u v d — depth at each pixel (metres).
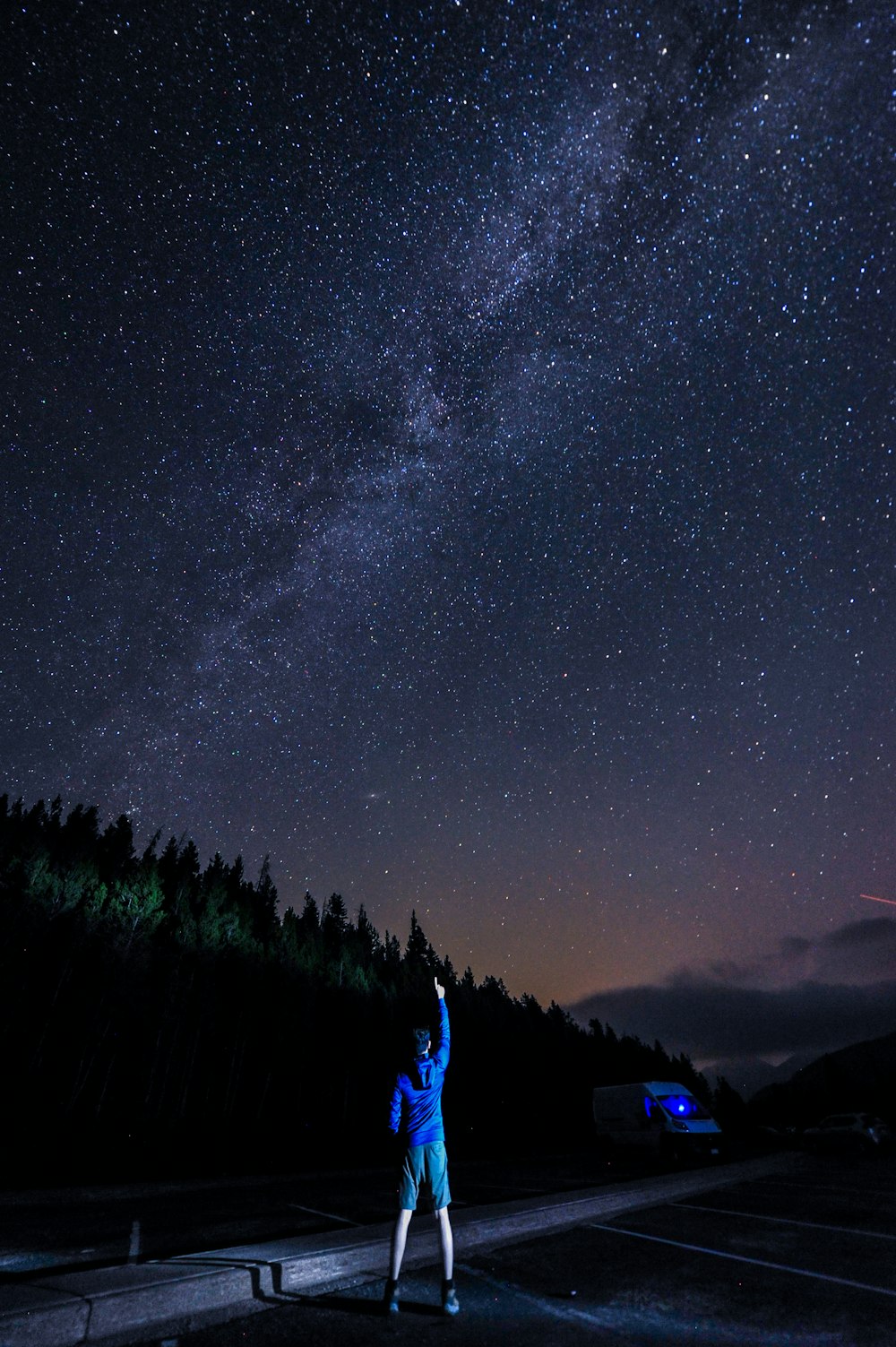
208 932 40.00
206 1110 34.75
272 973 42.31
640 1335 3.98
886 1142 20.31
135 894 34.91
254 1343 3.86
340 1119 40.00
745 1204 8.91
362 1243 5.72
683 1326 4.13
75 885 34.31
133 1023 31.78
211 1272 4.63
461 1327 4.13
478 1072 51.12
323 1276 5.27
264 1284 4.84
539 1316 4.36
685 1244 6.51
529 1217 7.27
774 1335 3.95
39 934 31.23
